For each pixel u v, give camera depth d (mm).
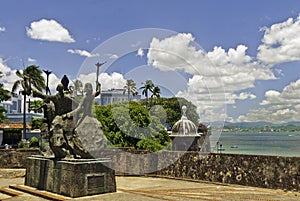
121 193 9594
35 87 10508
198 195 9680
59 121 9766
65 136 9617
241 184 11359
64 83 10500
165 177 13680
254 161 11164
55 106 10336
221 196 9500
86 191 9086
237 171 11531
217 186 11492
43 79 29219
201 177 12555
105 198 8836
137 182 12609
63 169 9273
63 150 9547
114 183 9805
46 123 11055
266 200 8898
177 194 9852
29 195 9711
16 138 36656
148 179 13422
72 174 8977
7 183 12391
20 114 59094
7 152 16422
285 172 10367
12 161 16422
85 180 9094
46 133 10984
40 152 11000
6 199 9359
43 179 10008
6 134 36219
